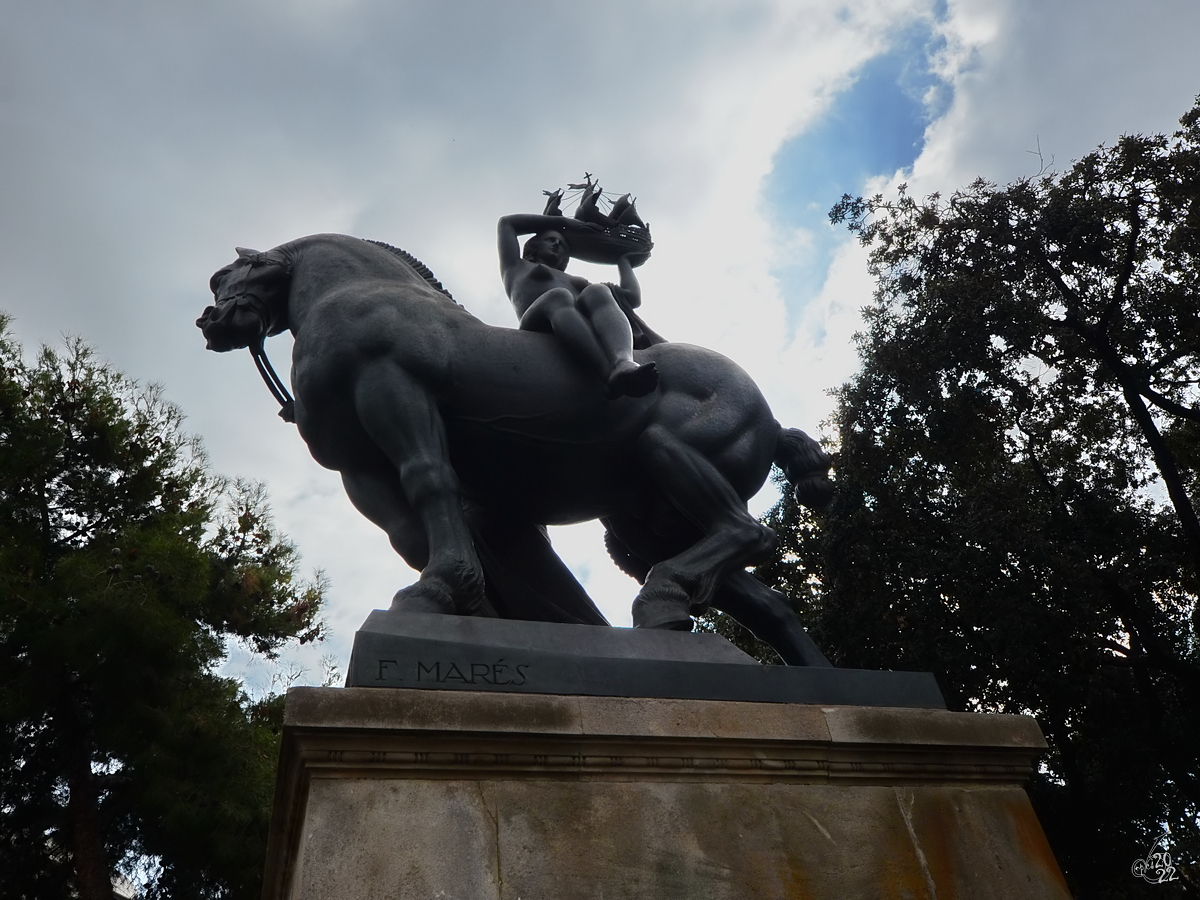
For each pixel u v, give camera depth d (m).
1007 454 14.30
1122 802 12.23
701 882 2.74
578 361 4.15
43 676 9.45
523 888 2.60
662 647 3.48
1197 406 13.89
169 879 10.41
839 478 13.71
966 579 12.44
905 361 13.60
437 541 3.61
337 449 4.01
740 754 3.04
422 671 3.06
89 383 11.84
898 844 2.98
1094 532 12.82
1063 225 13.34
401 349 3.88
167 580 9.97
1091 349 13.81
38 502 11.08
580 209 5.22
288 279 4.46
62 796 10.66
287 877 2.99
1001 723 3.36
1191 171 13.08
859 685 3.53
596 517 4.44
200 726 9.65
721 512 4.04
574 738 2.89
